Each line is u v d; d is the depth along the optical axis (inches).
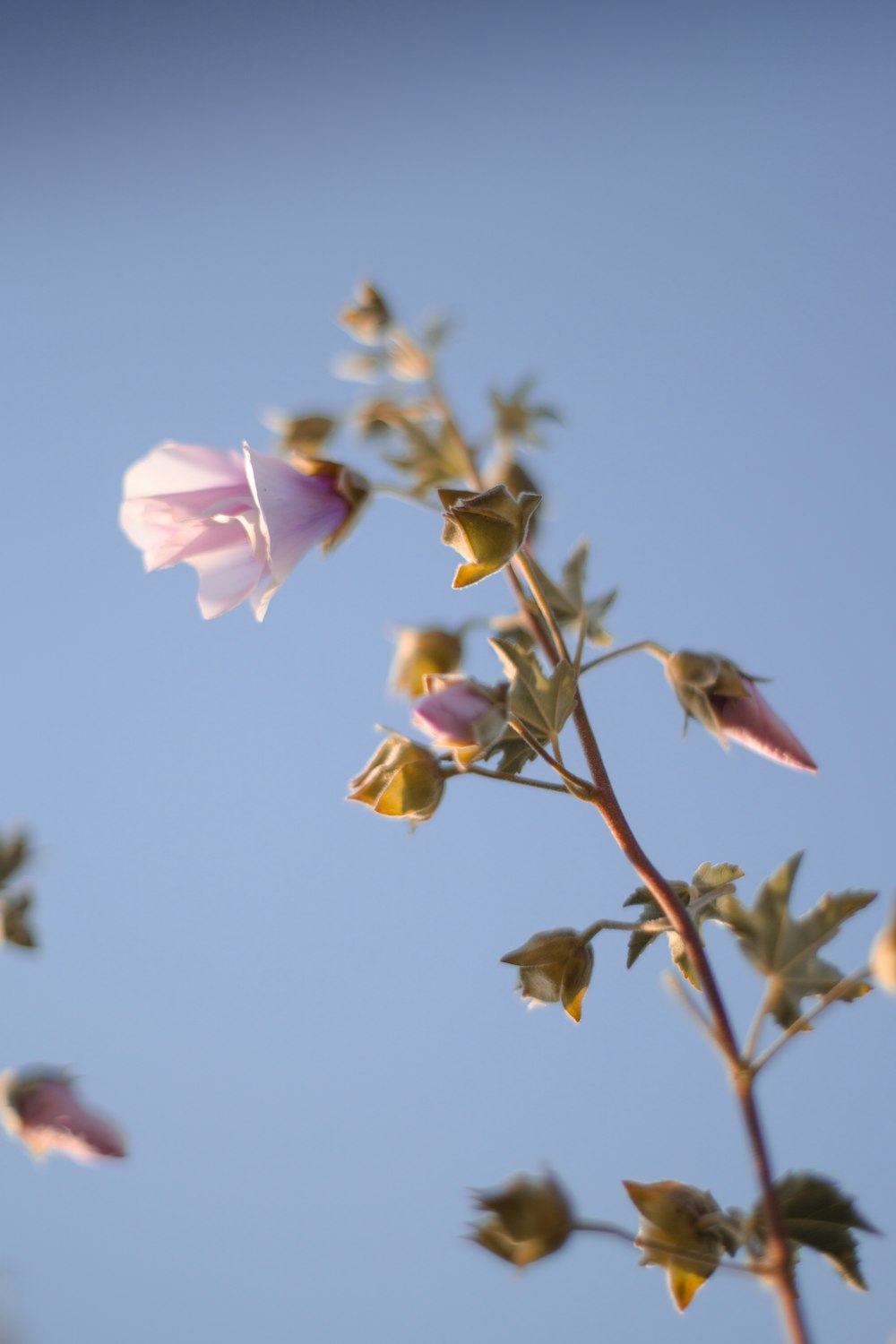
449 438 27.0
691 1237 22.3
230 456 25.2
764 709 24.0
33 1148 26.3
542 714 22.9
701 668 23.9
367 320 27.7
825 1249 22.3
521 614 24.8
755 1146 22.1
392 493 25.6
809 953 23.2
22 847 27.7
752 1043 22.3
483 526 23.4
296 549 24.9
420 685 25.4
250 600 24.6
